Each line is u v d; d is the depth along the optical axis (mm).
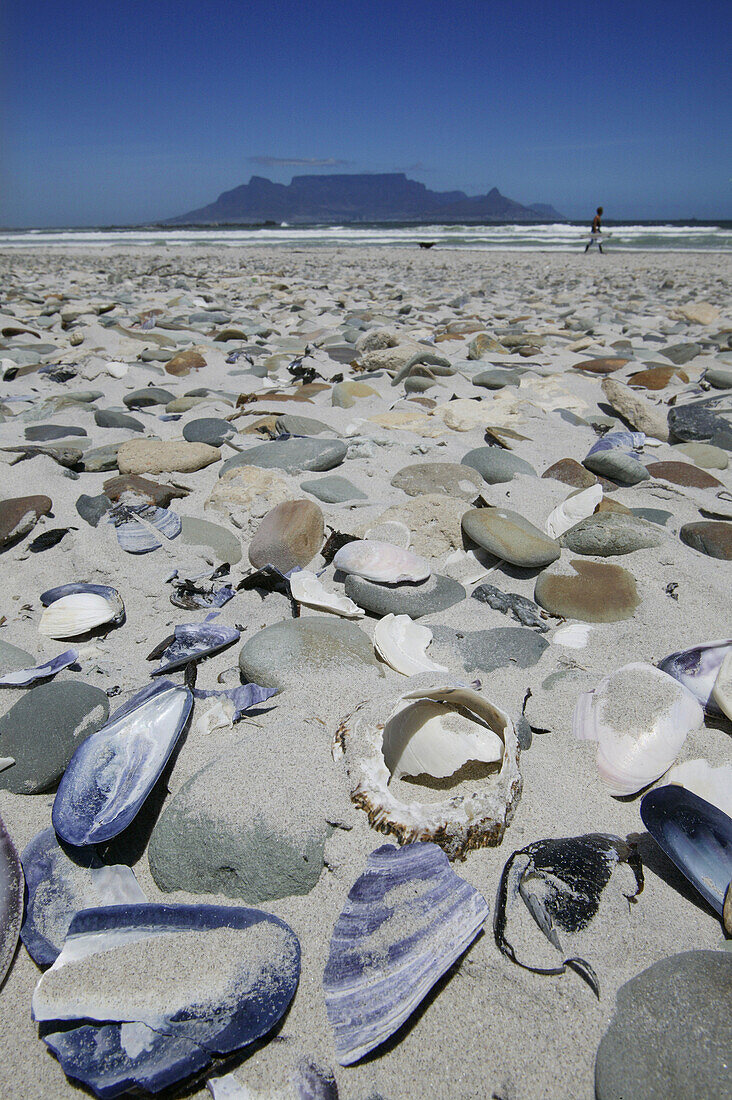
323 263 20641
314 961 1471
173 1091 1272
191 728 2115
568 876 1609
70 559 3123
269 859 1631
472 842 1685
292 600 2865
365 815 1726
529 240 28953
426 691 1937
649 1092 1221
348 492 3729
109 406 5574
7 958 1503
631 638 2615
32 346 7473
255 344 7844
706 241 26812
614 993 1396
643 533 3189
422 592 2859
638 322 10188
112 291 13648
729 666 2199
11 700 2283
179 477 3908
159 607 2826
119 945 1456
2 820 1788
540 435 4875
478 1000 1396
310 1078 1287
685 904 1611
